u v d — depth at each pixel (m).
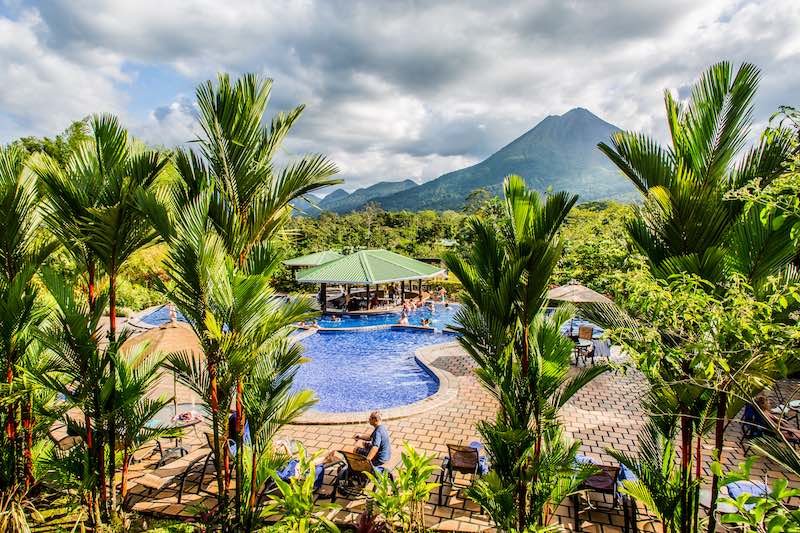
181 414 8.57
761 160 3.82
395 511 4.53
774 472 7.01
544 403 4.44
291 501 4.44
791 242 3.56
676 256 4.07
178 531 5.64
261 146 4.72
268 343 4.82
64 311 4.70
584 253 20.47
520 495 4.52
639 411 9.74
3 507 5.18
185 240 4.09
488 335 4.63
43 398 6.02
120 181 4.95
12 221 5.19
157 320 21.95
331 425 9.10
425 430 8.86
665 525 4.38
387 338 20.56
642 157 4.18
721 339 3.03
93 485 4.97
